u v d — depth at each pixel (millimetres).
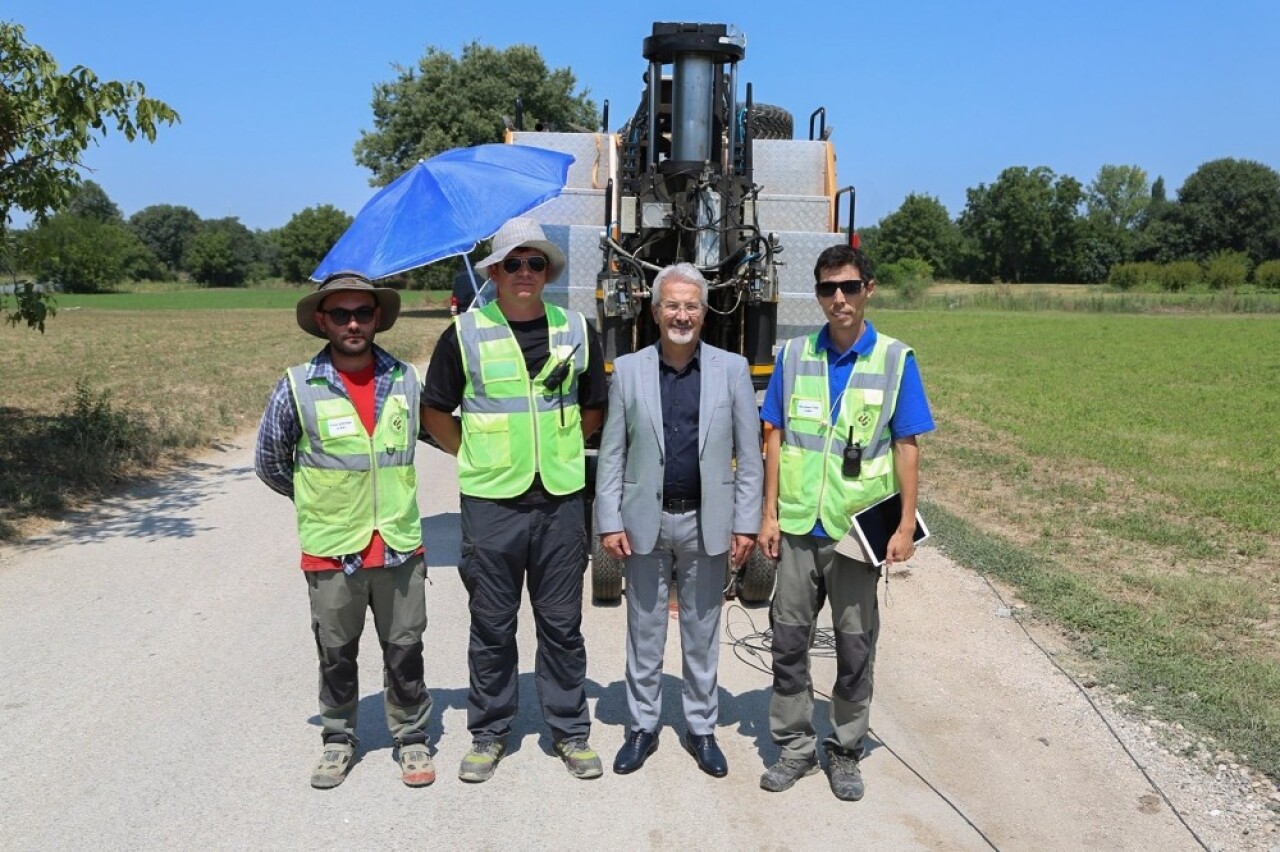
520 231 4219
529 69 51500
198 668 5527
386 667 4383
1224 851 3859
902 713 5102
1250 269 100375
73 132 9445
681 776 4477
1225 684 5266
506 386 4273
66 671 5457
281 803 4172
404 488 4230
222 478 10820
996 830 4027
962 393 20594
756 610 6777
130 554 7750
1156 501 10320
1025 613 6543
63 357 26250
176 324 46062
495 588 4363
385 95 51906
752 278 7039
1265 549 8352
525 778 4441
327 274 5457
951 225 125312
